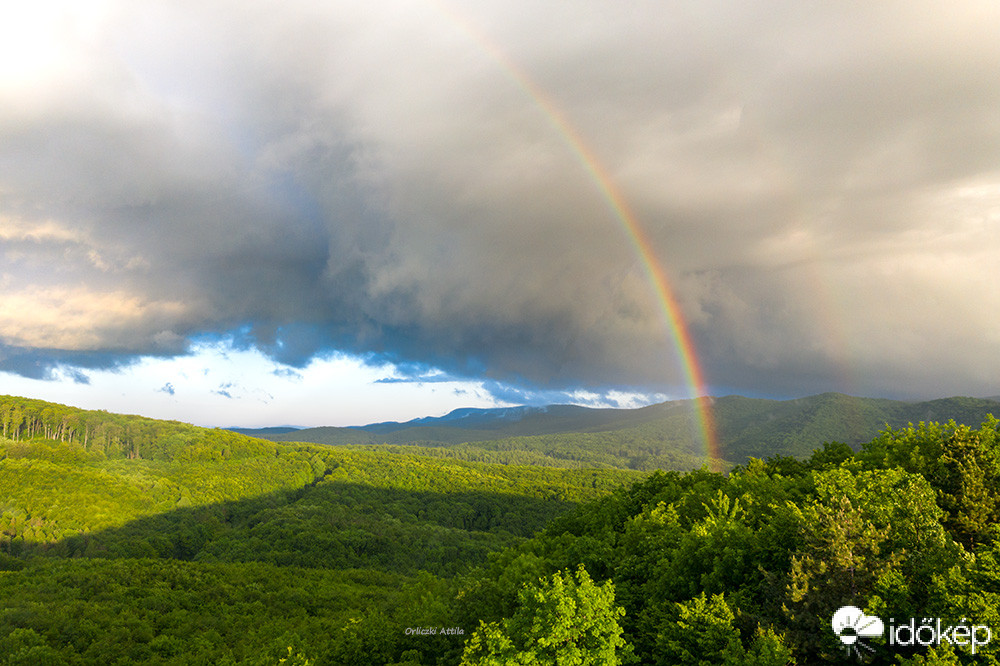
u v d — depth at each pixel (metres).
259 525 167.88
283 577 108.75
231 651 68.50
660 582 29.81
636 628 29.06
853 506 29.17
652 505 52.41
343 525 169.50
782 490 40.88
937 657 18.78
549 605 25.34
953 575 21.44
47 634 71.38
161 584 93.69
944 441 40.50
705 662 22.69
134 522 169.50
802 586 23.41
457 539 163.75
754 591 26.20
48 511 162.25
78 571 96.81
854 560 23.38
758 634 22.81
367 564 140.50
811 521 25.52
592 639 24.84
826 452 54.31
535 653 24.61
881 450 44.22
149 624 78.44
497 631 26.62
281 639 57.41
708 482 55.09
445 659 38.03
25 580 91.75
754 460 57.16
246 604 89.88
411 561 144.25
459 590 48.47
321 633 67.38
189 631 77.88
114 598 86.31
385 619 44.59
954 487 35.50
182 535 159.50
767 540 27.81
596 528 54.16
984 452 35.75
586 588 25.09
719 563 28.17
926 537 24.98
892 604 21.97
